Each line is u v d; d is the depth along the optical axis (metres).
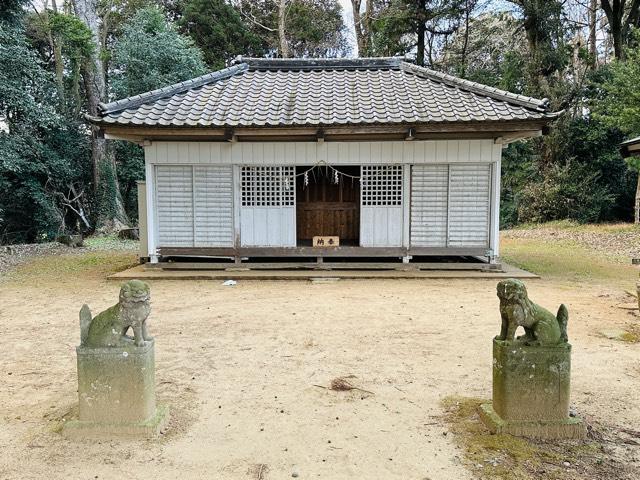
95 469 2.98
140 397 3.38
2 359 5.05
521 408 3.37
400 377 4.45
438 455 3.11
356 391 4.14
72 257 13.51
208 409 3.82
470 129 9.10
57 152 19.67
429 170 10.00
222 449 3.21
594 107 19.92
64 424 3.41
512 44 24.58
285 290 8.59
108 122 8.95
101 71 20.73
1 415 3.74
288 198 10.20
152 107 9.91
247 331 5.98
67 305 7.57
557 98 20.98
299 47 31.66
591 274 10.09
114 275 9.77
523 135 9.65
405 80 11.38
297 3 30.69
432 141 9.90
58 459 3.10
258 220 10.26
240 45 29.19
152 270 10.25
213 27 27.67
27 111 15.53
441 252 10.09
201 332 5.95
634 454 3.12
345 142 9.98
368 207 10.17
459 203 10.02
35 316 6.88
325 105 9.95
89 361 3.35
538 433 3.34
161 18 20.52
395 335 5.76
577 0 26.73
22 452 3.19
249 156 10.09
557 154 21.91
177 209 10.24
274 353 5.15
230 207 10.22
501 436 3.33
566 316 3.45
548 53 20.77
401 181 10.09
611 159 20.73
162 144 10.05
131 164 22.03
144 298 3.39
